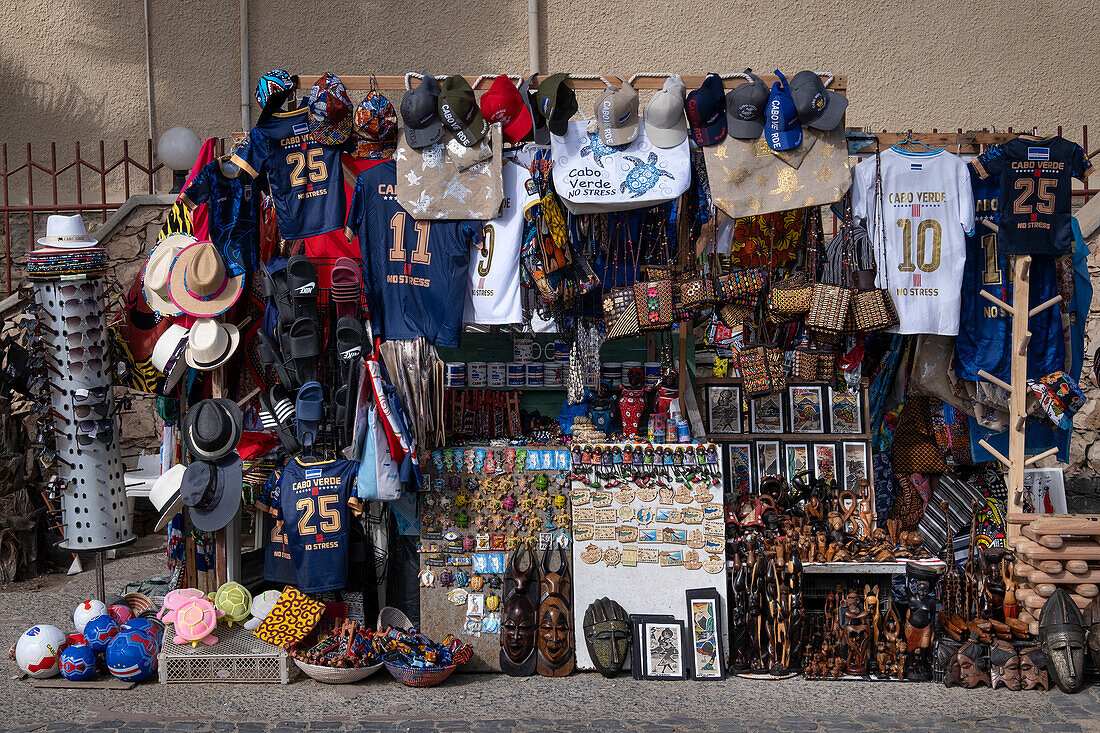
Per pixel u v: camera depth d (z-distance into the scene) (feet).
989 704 15.76
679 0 31.53
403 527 18.67
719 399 20.53
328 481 17.67
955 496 20.63
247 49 32.14
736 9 31.55
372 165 18.34
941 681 16.89
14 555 22.71
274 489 18.20
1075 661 16.06
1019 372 17.85
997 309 19.06
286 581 17.98
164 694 16.26
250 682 16.78
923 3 31.68
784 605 17.13
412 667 16.49
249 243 18.99
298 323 17.61
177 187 27.94
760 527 18.30
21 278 30.63
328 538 17.48
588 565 17.76
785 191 17.81
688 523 17.72
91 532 18.70
